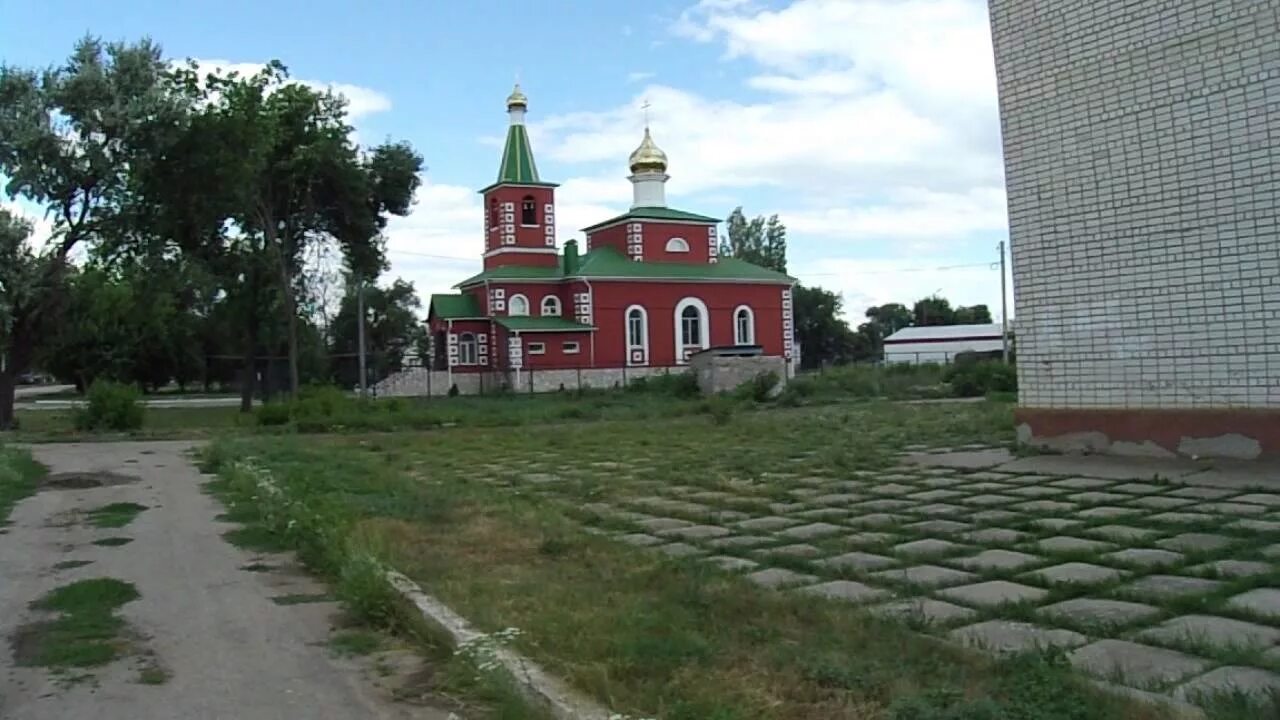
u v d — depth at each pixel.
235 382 69.50
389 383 48.50
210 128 29.17
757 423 22.91
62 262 27.77
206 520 10.84
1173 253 12.16
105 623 6.50
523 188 50.56
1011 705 4.07
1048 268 13.55
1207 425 11.75
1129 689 4.40
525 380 46.97
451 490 12.03
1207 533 7.85
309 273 40.16
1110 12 12.77
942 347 78.19
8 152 26.52
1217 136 11.72
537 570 7.39
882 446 15.88
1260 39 11.31
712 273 51.44
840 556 7.66
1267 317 11.28
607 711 4.38
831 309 94.12
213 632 6.29
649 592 6.55
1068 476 11.33
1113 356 12.80
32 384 88.62
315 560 8.17
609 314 48.94
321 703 4.96
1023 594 6.25
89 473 15.71
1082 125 13.11
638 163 53.44
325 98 37.94
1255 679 4.52
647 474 13.63
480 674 5.01
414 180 41.66
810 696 4.41
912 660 4.84
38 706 4.94
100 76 27.05
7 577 7.98
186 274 31.02
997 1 14.18
